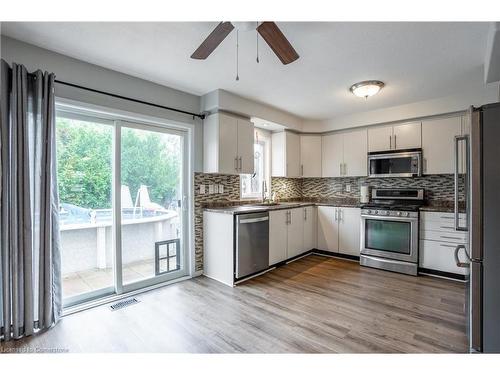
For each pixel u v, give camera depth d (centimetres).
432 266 331
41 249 206
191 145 329
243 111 341
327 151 456
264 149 443
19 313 197
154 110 292
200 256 340
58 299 220
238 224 305
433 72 264
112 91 258
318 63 244
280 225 373
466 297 193
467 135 173
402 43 209
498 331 152
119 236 275
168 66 252
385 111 385
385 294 277
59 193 242
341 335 199
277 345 187
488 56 201
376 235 370
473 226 159
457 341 190
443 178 370
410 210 341
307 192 505
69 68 232
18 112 193
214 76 276
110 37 202
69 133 247
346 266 376
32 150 206
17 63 203
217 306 249
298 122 440
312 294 277
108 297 264
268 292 283
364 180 442
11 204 192
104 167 270
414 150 362
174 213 324
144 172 297
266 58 236
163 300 263
